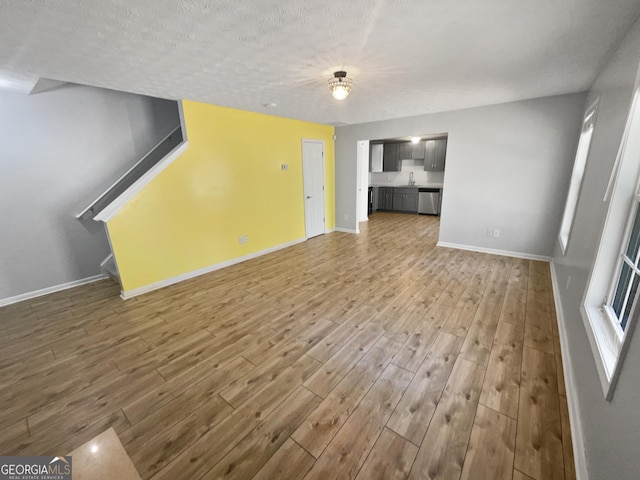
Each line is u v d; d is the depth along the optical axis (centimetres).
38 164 322
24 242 320
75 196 351
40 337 241
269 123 442
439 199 779
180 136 425
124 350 221
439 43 194
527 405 160
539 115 365
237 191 411
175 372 195
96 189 365
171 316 271
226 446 141
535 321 246
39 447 144
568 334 204
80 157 349
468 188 438
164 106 412
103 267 368
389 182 894
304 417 156
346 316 262
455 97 346
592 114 277
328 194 597
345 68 238
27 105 309
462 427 148
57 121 329
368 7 149
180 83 270
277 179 470
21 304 309
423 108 404
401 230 620
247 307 285
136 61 213
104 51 194
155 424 154
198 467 131
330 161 586
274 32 174
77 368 201
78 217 352
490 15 159
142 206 318
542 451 134
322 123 534
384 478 124
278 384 181
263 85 281
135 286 321
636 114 145
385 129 506
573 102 342
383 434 145
